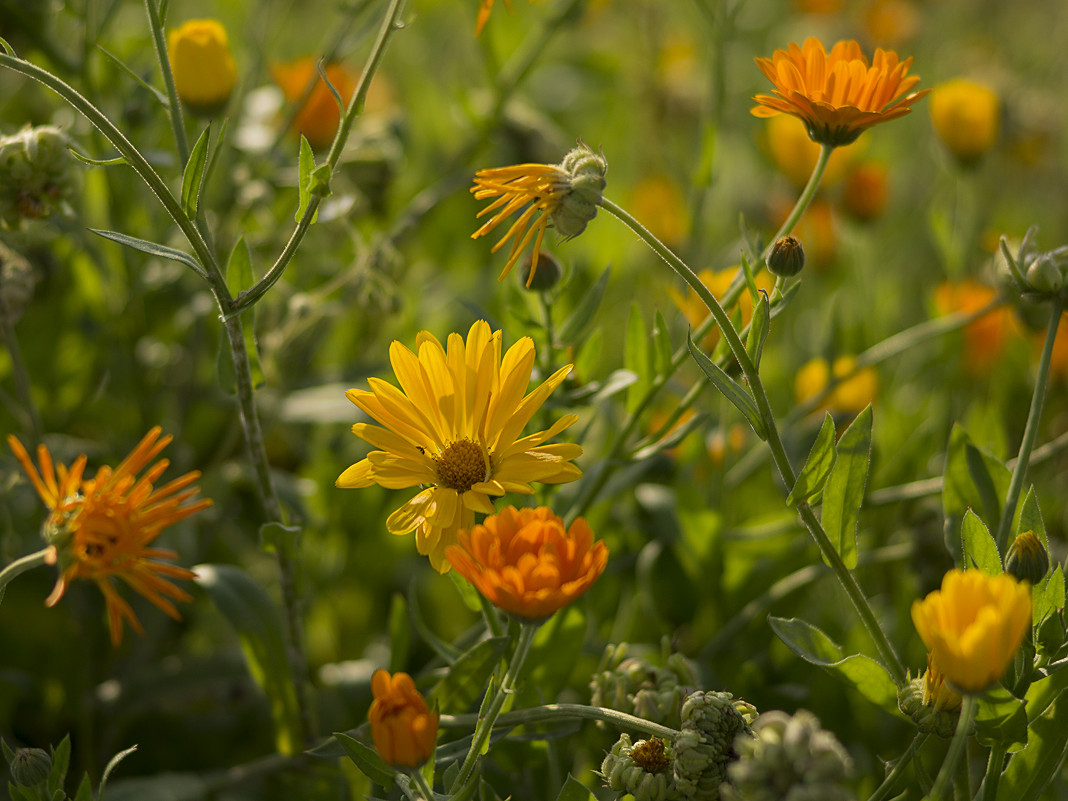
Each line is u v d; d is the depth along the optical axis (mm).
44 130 859
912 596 944
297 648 873
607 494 935
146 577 794
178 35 938
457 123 1401
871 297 1302
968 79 1625
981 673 719
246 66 1239
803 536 967
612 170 1629
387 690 747
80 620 959
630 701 826
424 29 1668
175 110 831
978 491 862
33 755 797
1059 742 792
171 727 981
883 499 969
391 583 1028
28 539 966
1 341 1012
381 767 776
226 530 1061
